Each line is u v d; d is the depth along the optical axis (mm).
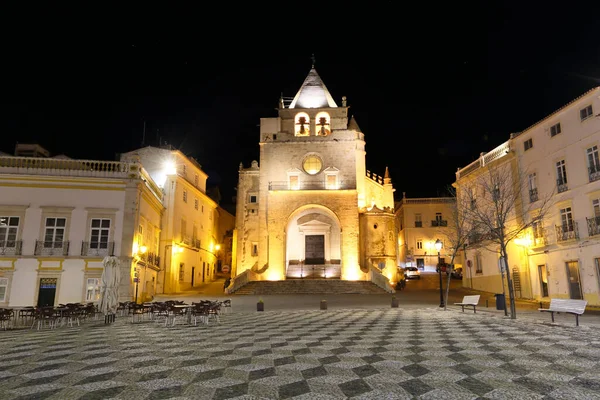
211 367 8023
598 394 6035
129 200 27750
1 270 25922
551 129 27156
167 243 38406
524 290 28844
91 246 26969
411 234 57562
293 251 45406
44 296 26047
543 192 27672
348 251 40625
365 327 14234
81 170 28000
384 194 49094
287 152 43656
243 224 46062
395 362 8266
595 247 23375
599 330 12516
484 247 31531
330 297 31328
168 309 17047
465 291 35219
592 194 23844
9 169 27328
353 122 49031
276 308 24625
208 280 51156
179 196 40969
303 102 47531
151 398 6102
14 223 26781
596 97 23844
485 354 8883
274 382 6898
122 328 15156
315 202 41844
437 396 6023
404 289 38688
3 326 16938
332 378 7109
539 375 7102
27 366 8281
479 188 33938
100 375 7477
